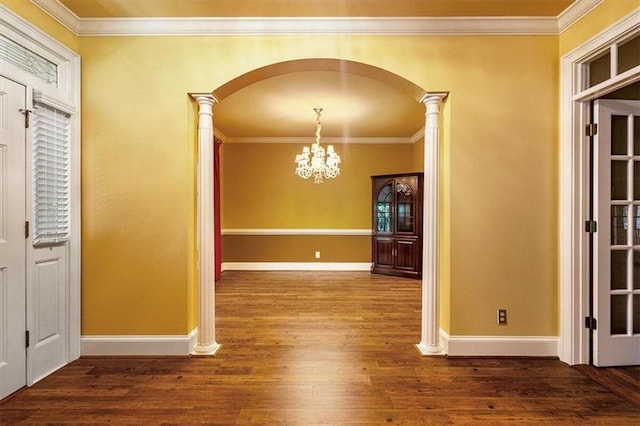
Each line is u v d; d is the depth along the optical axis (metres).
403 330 3.42
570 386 2.31
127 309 2.76
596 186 2.57
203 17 2.70
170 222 2.76
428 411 2.04
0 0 2.11
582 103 2.61
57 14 2.52
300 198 6.77
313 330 3.42
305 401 2.14
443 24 2.73
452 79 2.76
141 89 2.76
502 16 2.69
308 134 6.51
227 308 4.20
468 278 2.76
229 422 1.93
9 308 2.19
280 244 6.75
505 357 2.75
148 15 2.67
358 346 3.01
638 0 2.12
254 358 2.76
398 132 6.36
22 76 2.24
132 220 2.76
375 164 6.73
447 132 2.79
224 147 6.72
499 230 2.76
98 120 2.76
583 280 2.62
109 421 1.94
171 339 2.76
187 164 2.77
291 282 5.68
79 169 2.74
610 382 2.36
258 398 2.17
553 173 2.76
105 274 2.76
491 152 2.76
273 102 4.59
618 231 2.61
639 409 2.05
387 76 2.86
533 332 2.76
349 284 5.54
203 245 2.82
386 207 6.34
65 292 2.64
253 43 2.76
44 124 2.44
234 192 6.75
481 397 2.19
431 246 2.82
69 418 1.97
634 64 2.24
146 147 2.76
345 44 2.75
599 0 2.35
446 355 2.78
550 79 2.75
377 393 2.23
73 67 2.69
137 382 2.37
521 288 2.75
